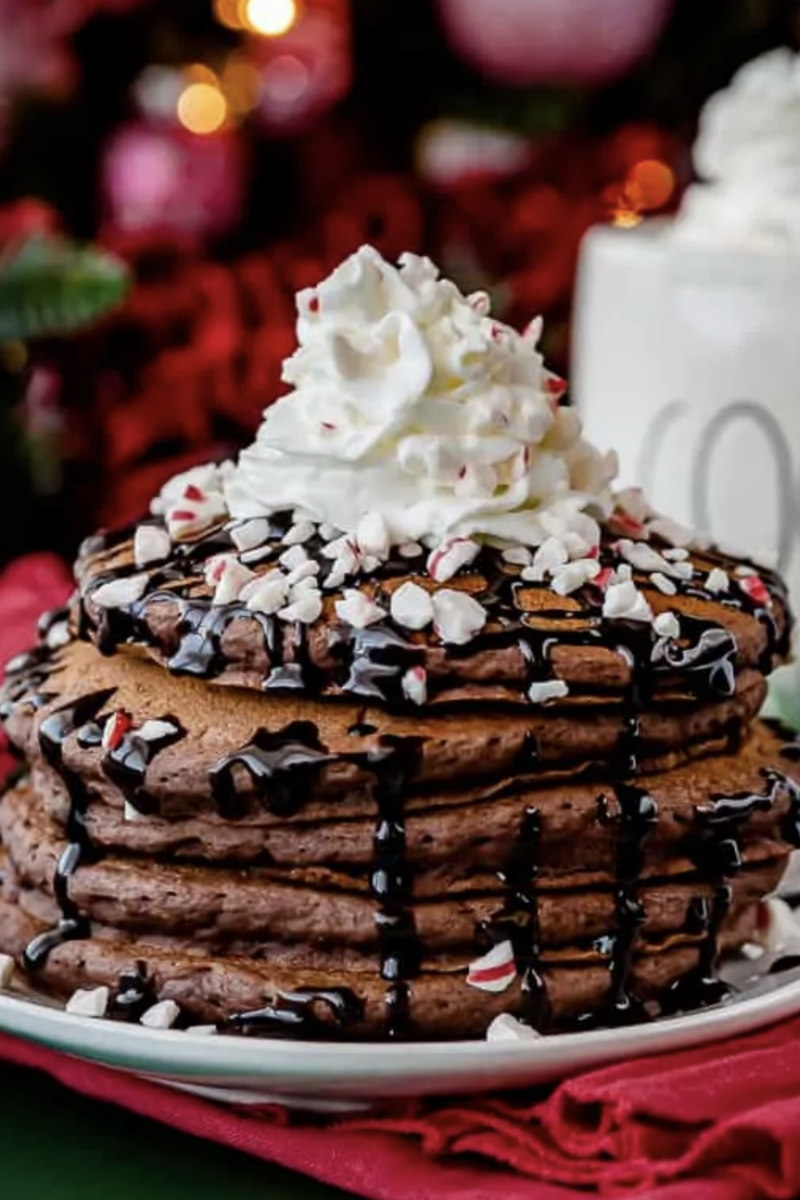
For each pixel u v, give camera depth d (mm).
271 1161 573
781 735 634
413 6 864
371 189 863
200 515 615
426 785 570
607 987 579
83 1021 562
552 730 575
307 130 867
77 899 586
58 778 594
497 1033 567
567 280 866
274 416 612
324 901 573
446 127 888
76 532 850
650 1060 562
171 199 839
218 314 821
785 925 620
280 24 863
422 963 573
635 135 881
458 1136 559
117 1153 578
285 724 573
